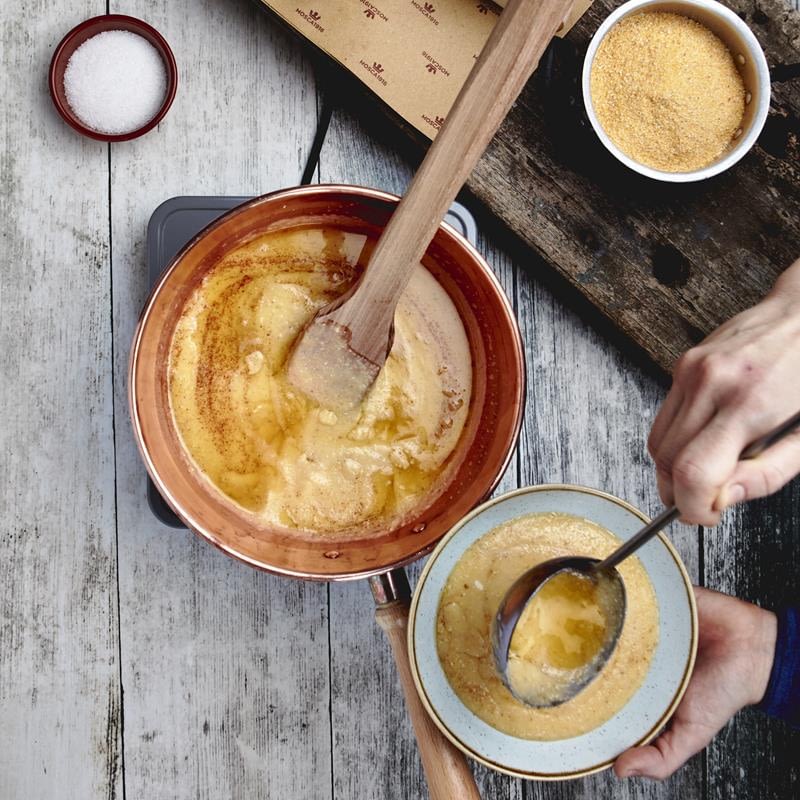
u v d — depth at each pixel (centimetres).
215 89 120
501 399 108
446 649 107
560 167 117
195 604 119
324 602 120
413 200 100
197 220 116
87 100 117
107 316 119
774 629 113
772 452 96
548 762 107
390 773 120
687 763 121
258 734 120
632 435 121
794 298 100
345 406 109
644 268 117
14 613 118
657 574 107
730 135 115
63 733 119
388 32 115
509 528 107
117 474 119
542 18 96
